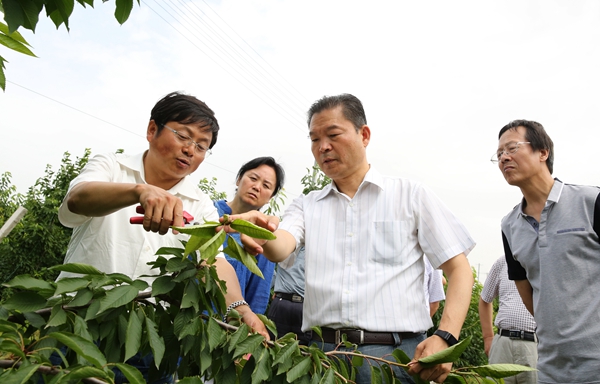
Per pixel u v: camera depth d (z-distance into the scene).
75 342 1.08
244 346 1.45
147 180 2.16
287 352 1.51
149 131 2.14
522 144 2.90
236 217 1.54
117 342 1.36
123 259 2.01
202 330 1.45
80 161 10.02
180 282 1.50
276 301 4.29
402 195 2.31
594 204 2.66
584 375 2.50
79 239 2.07
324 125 2.32
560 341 2.62
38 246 9.30
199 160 2.13
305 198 2.66
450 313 2.00
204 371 1.48
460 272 2.11
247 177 3.60
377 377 1.72
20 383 0.94
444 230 2.18
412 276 2.24
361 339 2.10
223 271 2.00
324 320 2.23
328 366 1.67
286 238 2.32
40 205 9.84
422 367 1.69
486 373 1.71
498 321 4.40
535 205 2.95
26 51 1.23
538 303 2.78
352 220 2.35
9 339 1.10
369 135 2.45
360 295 2.16
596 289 2.59
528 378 4.05
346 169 2.34
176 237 2.16
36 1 1.16
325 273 2.30
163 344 1.32
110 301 1.28
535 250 2.86
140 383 1.10
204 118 2.07
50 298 1.35
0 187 13.99
